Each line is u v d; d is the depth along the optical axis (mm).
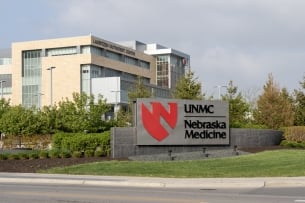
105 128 44688
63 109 46031
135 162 26406
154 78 115500
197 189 17547
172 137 29719
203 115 30516
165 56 115375
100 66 96125
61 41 96312
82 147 30344
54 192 16281
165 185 18938
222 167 24344
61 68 94438
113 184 19672
